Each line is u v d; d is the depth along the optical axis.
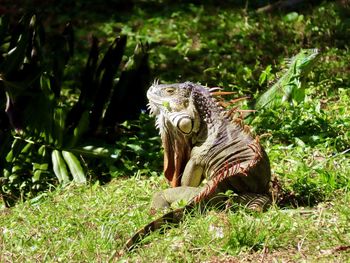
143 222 10.31
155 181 12.21
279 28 20.20
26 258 9.80
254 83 16.64
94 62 14.25
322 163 11.89
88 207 11.32
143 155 13.31
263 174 10.55
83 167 13.34
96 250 9.68
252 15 21.97
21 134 13.37
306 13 21.52
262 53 18.86
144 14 22.98
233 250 9.32
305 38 19.38
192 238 9.56
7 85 13.27
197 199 10.19
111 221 10.42
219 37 20.25
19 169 13.22
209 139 10.73
